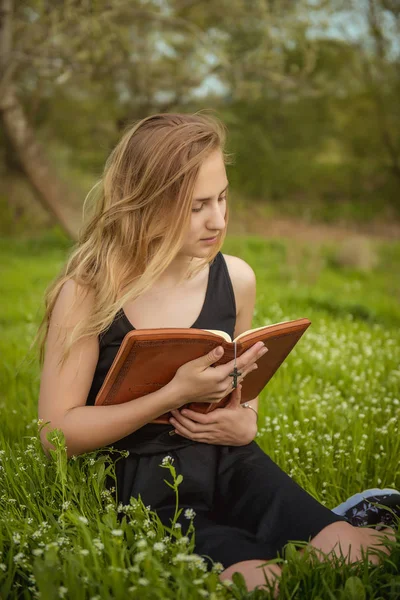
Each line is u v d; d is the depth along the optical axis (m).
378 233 18.69
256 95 10.38
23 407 3.87
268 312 6.48
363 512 2.56
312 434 3.50
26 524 2.32
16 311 7.72
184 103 12.79
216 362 2.30
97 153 15.79
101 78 10.16
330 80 16.33
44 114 15.03
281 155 21.67
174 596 1.95
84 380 2.41
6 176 16.84
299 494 2.33
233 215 18.86
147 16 9.24
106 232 2.41
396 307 8.50
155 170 2.31
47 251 14.48
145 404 2.28
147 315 2.45
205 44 9.64
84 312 2.38
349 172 21.50
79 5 8.06
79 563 2.02
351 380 4.53
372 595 2.01
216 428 2.41
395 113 17.70
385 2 13.19
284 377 4.45
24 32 9.00
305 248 14.14
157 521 2.24
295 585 2.04
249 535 2.27
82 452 2.40
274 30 9.87
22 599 2.18
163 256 2.33
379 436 3.49
